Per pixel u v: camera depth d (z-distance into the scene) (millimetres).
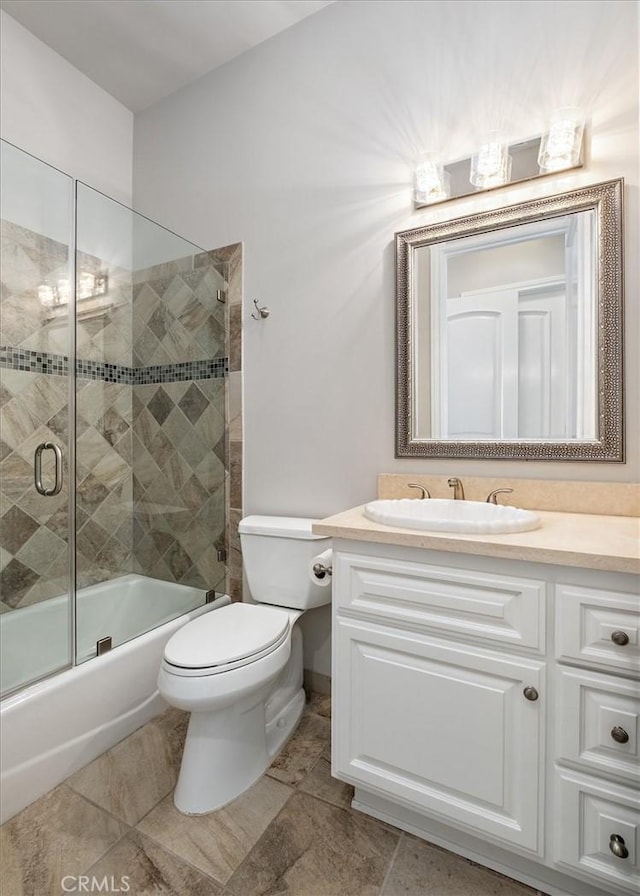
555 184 1410
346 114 1785
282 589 1694
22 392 1828
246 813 1259
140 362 2260
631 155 1313
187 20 1866
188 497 2168
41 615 1771
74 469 1926
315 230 1853
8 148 1774
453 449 1560
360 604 1184
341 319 1795
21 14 1842
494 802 1018
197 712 1278
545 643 965
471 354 1537
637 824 886
